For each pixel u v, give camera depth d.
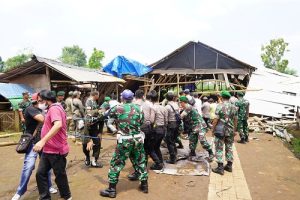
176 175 6.86
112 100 11.97
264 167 7.80
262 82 19.81
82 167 7.43
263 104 16.86
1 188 6.02
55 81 13.93
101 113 7.05
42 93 4.75
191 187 6.12
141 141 5.53
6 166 7.62
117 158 5.48
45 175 4.84
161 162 7.30
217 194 5.79
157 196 5.62
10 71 13.92
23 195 5.62
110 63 19.39
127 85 20.08
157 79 20.64
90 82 14.60
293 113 16.20
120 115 5.42
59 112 4.67
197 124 8.13
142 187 5.77
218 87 19.41
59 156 4.82
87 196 5.54
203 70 18.55
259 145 10.73
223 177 6.82
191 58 18.72
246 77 19.89
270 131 13.33
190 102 8.58
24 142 5.10
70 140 10.84
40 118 5.10
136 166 5.75
